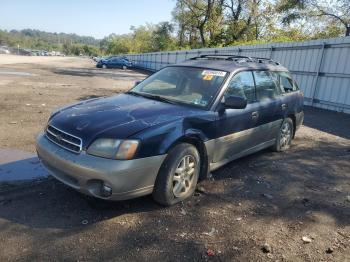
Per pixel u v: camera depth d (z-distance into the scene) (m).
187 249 3.43
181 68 5.63
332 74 13.37
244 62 5.95
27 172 4.98
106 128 3.88
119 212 4.03
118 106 4.56
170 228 3.79
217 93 4.95
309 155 6.97
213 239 3.64
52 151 4.00
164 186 4.08
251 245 3.59
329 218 4.30
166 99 4.95
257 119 5.69
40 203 4.11
